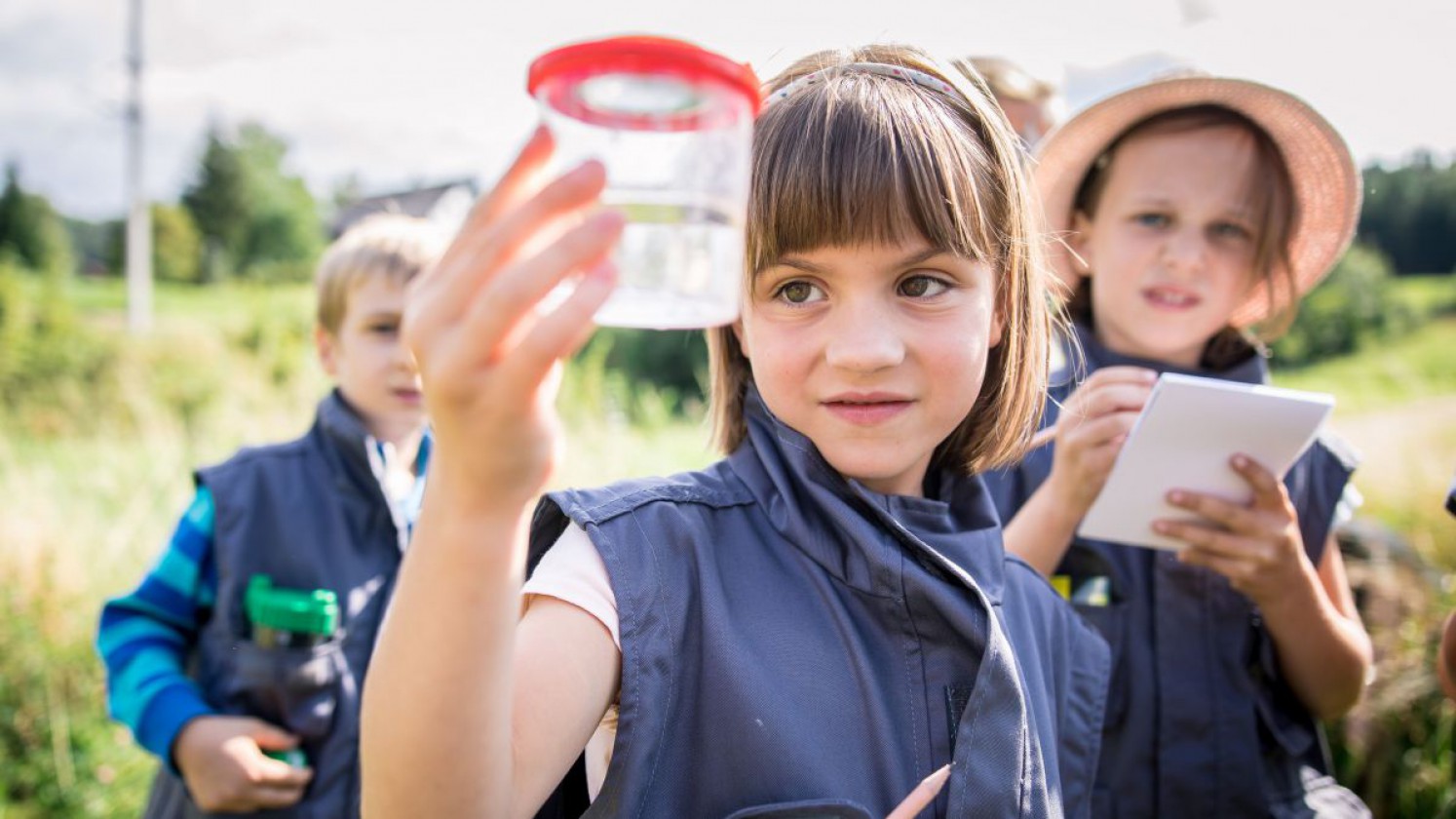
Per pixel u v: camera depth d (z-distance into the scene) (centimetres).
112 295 3588
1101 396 186
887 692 117
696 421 1048
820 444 123
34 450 819
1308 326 1185
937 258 121
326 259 273
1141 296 215
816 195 118
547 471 77
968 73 161
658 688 105
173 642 229
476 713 81
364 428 247
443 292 73
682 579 113
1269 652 198
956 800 111
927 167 121
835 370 118
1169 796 191
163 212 4322
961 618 118
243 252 4819
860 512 123
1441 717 298
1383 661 312
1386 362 1083
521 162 75
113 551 509
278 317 2472
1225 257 216
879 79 132
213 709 219
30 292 2247
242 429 767
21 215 4009
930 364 120
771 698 110
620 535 112
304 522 229
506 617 81
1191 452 170
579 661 102
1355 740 304
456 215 2438
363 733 86
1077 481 184
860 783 110
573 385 864
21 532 500
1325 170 225
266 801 207
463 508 77
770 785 107
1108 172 225
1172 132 218
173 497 601
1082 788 144
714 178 76
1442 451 557
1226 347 230
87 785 375
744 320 130
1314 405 163
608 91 74
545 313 77
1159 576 198
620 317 75
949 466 146
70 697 414
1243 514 173
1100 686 150
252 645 217
